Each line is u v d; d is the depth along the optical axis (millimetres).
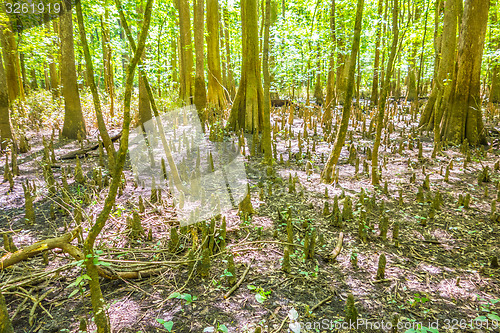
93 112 11445
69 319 2404
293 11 15391
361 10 4617
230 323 2381
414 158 7238
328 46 11758
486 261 3348
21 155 7207
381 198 5094
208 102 10539
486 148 8062
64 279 2904
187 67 10672
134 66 1586
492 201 4465
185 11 10422
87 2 8664
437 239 3828
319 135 9594
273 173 5941
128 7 8078
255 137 7559
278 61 13453
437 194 4617
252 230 3873
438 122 7523
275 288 2832
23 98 12070
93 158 6965
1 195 4883
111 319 2389
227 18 14820
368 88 20859
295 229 3984
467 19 7941
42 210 4465
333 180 5648
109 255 3006
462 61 8125
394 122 11312
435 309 2600
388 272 3129
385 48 13281
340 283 2936
